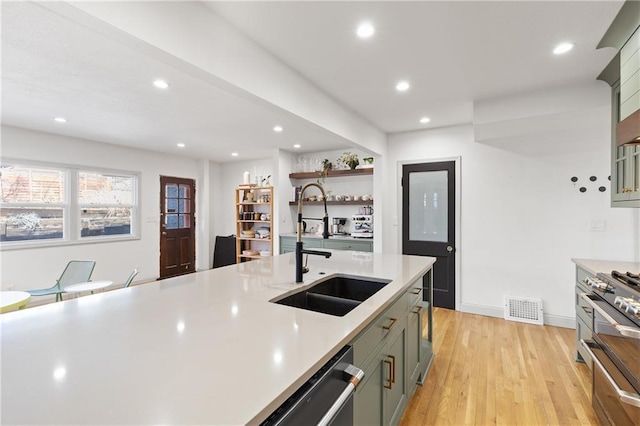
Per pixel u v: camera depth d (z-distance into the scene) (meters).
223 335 1.09
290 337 1.07
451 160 4.10
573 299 3.44
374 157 4.39
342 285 2.15
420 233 4.34
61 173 4.55
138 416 0.66
